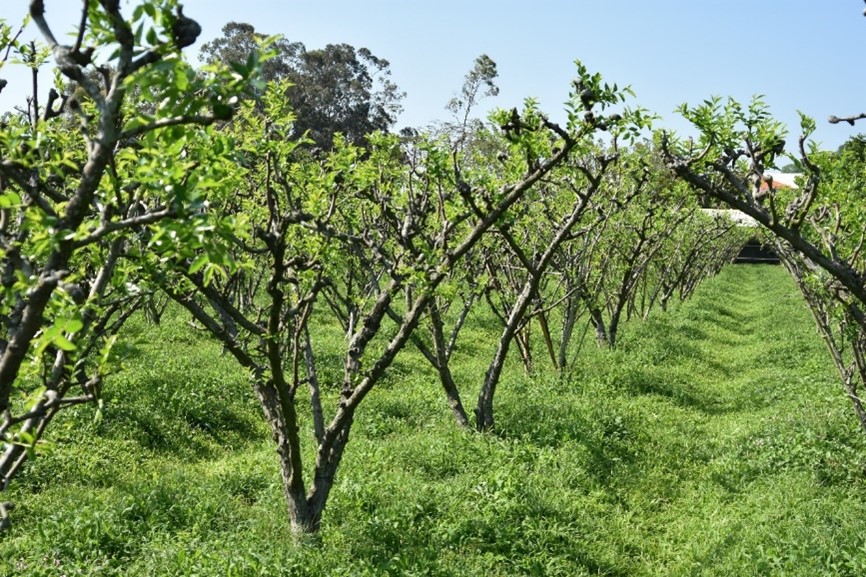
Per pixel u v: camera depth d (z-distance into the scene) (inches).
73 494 283.9
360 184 274.1
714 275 1224.8
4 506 106.0
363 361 260.7
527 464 323.9
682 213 706.8
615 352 557.0
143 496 279.0
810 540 255.0
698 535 279.3
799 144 152.5
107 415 357.1
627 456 352.2
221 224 89.7
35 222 89.7
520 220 393.1
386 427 386.0
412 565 237.0
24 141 101.2
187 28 84.6
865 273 164.4
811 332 660.1
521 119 275.1
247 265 121.6
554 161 250.7
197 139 118.5
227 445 377.1
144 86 79.9
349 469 312.8
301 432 377.4
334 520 268.7
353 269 440.1
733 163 162.4
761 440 361.7
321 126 1599.4
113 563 233.1
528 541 260.4
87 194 84.4
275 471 319.3
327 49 1644.9
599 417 385.1
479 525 265.4
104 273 102.3
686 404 458.3
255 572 219.9
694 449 369.4
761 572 243.4
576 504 288.5
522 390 450.6
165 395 395.5
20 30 127.2
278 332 211.9
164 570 225.5
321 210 257.9
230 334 248.5
